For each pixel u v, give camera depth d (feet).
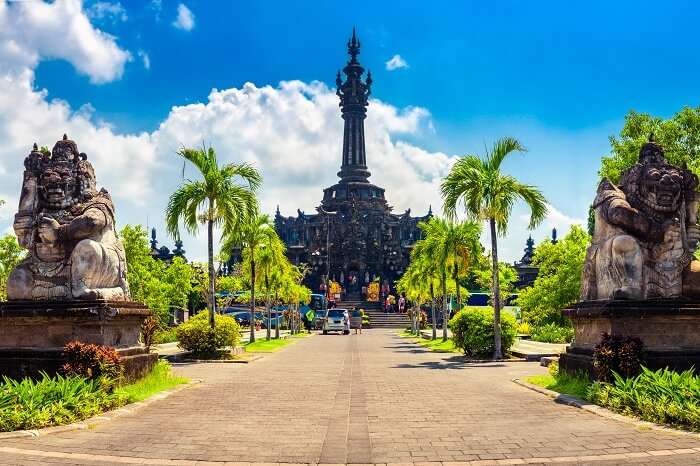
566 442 29.48
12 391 34.42
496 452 27.76
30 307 44.78
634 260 45.65
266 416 37.60
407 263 373.20
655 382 35.99
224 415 37.93
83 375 40.93
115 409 38.68
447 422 35.29
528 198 89.04
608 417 35.65
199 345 88.28
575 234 155.22
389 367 75.10
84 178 50.19
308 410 39.99
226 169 92.07
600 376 42.55
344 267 371.76
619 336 42.93
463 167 89.86
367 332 238.07
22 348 44.42
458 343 93.81
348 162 387.75
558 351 95.30
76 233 46.70
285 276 167.22
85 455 27.20
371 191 391.86
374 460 26.63
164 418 36.76
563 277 151.84
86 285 46.01
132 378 47.42
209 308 90.94
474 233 133.69
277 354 102.68
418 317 187.42
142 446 29.12
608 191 49.01
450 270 141.28
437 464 25.91
